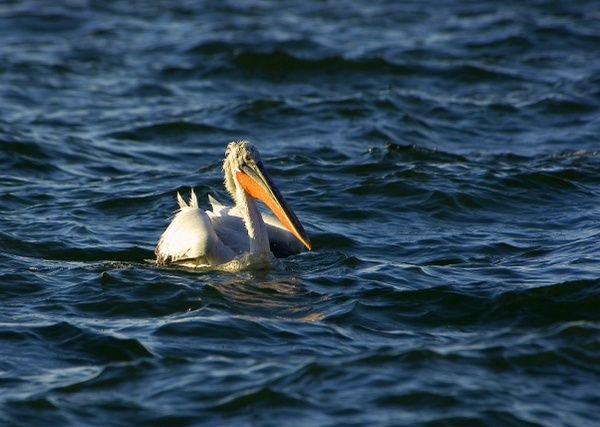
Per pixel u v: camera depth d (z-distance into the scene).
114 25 33.34
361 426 8.48
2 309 11.58
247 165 13.63
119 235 15.06
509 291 11.87
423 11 35.88
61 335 10.70
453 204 16.45
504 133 21.91
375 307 11.59
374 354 9.95
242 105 23.38
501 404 8.89
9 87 25.23
